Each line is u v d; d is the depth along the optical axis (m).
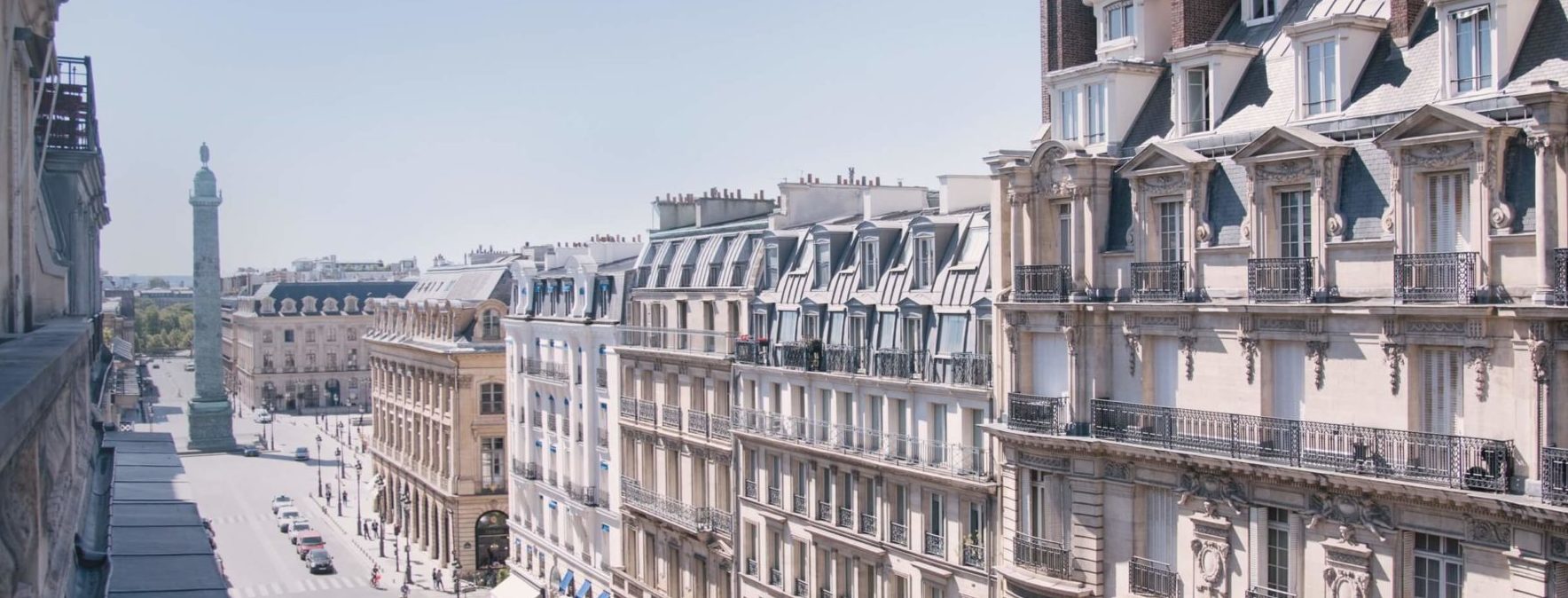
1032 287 44.28
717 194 80.12
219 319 184.00
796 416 60.12
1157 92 43.78
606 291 82.06
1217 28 43.72
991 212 47.66
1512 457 31.67
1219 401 39.03
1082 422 42.97
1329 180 35.88
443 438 110.38
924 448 51.34
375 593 99.88
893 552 53.31
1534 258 31.27
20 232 20.67
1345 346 35.59
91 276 44.06
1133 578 41.44
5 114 19.14
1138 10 44.66
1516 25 33.31
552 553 91.00
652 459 74.44
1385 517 34.50
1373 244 34.75
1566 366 31.02
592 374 82.44
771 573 61.78
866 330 55.84
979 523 48.84
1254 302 37.41
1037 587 43.69
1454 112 32.19
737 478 64.50
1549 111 30.56
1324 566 36.06
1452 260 32.69
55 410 16.06
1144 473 41.16
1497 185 31.95
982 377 48.28
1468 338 32.56
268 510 137.00
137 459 48.25
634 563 76.44
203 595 27.42
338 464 166.75
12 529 11.70
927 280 53.59
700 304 69.88
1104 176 42.53
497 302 108.94
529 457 95.50
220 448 181.88
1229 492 38.41
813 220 69.38
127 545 32.19
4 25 18.81
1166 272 40.28
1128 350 41.88
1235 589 38.53
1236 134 39.34
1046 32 47.91
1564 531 30.45
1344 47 36.94
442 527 109.75
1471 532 32.66
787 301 62.69
